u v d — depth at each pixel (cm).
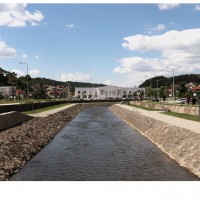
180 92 12369
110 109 13112
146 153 3353
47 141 4278
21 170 2652
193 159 2650
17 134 3906
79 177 2414
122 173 2523
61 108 10275
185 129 3497
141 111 7881
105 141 4222
